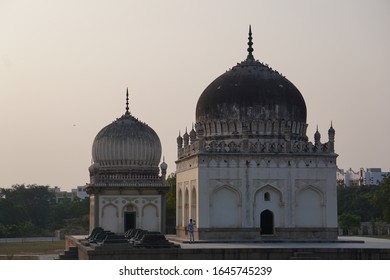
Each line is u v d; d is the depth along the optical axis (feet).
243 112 240.53
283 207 229.04
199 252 187.32
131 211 281.95
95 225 278.46
